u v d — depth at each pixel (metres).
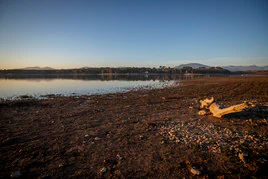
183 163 4.99
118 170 4.73
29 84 40.75
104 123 9.13
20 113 11.95
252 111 10.17
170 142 6.42
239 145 5.92
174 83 41.94
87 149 6.00
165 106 13.61
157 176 4.44
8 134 7.61
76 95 22.02
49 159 5.35
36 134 7.59
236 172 4.47
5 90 27.95
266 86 27.05
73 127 8.52
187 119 9.40
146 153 5.63
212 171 4.55
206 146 5.97
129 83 44.91
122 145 6.27
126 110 12.45
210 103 11.16
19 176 4.47
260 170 4.45
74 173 4.62
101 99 18.14
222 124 8.29
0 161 5.27
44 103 15.90
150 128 7.96
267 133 6.96
